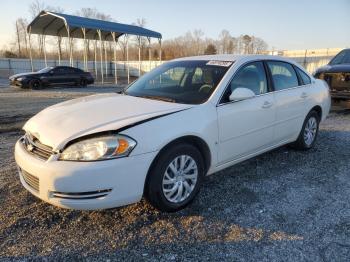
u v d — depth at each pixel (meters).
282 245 2.84
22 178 3.32
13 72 35.66
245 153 4.14
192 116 3.38
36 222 3.15
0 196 3.65
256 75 4.30
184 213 3.37
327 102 5.73
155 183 3.11
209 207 3.49
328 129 7.21
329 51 28.17
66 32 29.27
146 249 2.78
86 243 2.85
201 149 3.57
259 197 3.74
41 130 3.13
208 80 3.95
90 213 3.33
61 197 2.87
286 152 5.40
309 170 4.60
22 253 2.70
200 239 2.92
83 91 17.83
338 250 2.77
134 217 3.28
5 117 8.82
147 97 3.95
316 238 2.94
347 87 8.91
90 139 2.86
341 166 4.78
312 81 5.45
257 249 2.78
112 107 3.51
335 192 3.90
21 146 3.31
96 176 2.79
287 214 3.36
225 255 2.70
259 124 4.20
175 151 3.21
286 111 4.68
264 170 4.58
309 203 3.61
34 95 14.88
